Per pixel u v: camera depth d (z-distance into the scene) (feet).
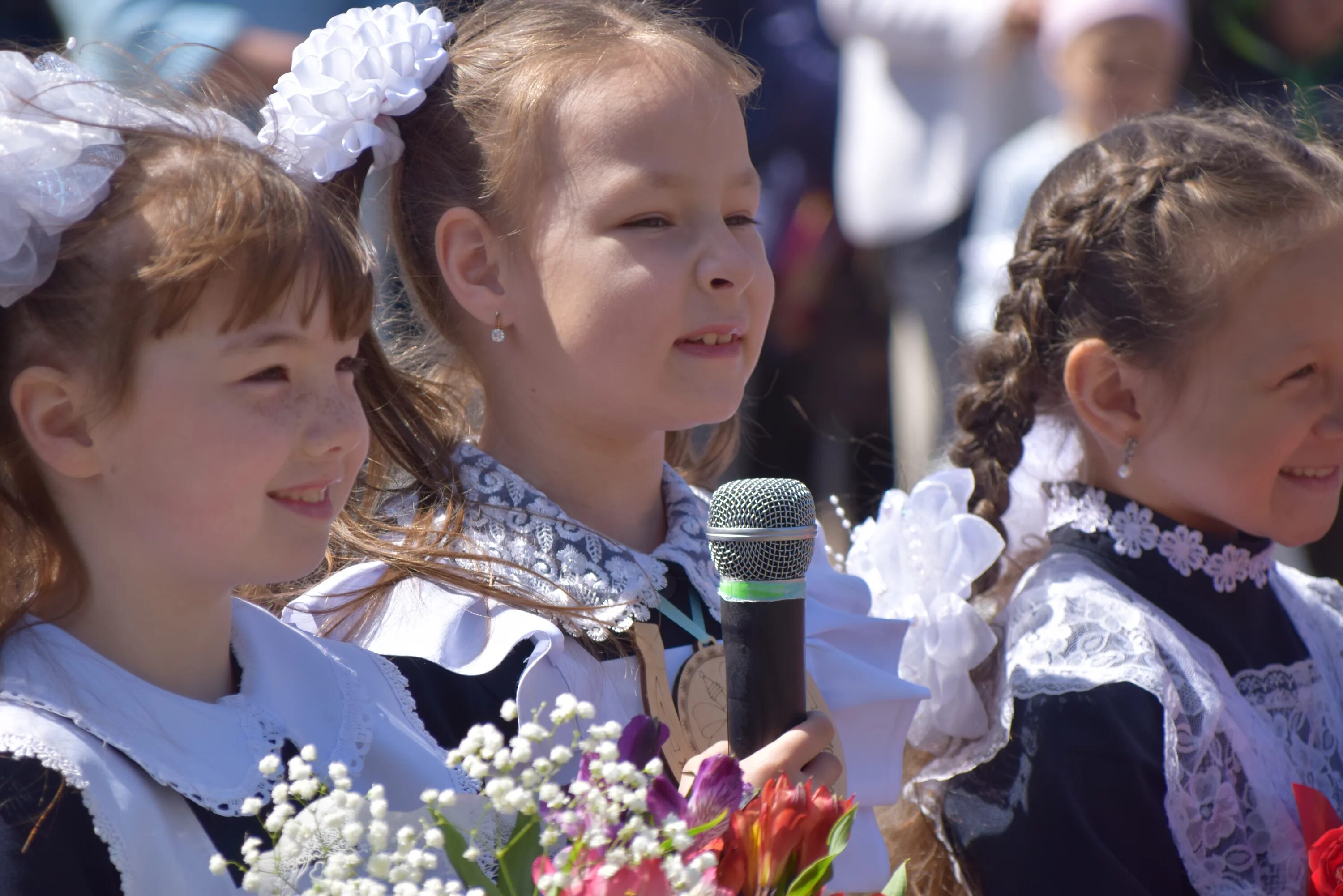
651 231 23.15
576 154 23.17
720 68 24.34
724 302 23.18
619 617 23.02
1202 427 27.17
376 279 24.90
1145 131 29.76
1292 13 55.88
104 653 18.53
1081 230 28.37
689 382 23.25
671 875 14.98
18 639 18.26
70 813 17.30
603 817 15.56
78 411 17.97
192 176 18.33
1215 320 26.78
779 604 20.04
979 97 58.34
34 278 17.71
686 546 25.12
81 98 19.13
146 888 17.24
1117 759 25.25
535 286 23.63
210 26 46.73
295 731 19.69
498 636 22.43
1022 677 26.73
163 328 17.60
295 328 18.29
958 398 32.86
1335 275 26.58
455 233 24.29
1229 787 25.84
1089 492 28.84
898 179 60.08
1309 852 25.27
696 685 23.36
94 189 17.92
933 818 28.27
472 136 24.38
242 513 18.10
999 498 30.19
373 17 25.16
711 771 17.31
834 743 24.88
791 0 63.31
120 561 18.39
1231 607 28.14
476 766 15.88
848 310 62.28
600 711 22.43
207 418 17.81
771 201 62.95
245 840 18.02
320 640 21.66
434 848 18.44
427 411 25.12
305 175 21.80
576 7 25.50
